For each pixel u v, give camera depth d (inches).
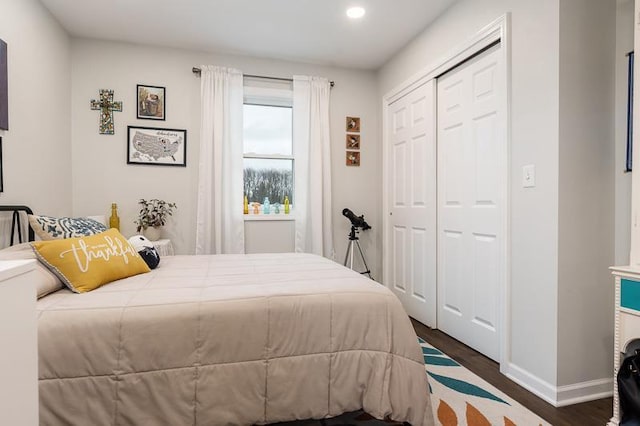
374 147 153.3
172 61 131.4
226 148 133.3
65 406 47.3
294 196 143.1
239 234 135.0
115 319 50.2
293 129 143.6
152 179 129.7
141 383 49.8
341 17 110.0
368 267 152.8
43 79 101.6
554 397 69.7
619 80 73.3
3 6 81.7
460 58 99.4
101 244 67.6
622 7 73.0
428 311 117.7
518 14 79.5
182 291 59.6
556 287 70.4
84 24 113.9
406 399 57.9
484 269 93.4
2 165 81.3
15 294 26.3
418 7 104.0
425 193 118.8
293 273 74.9
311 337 57.3
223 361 53.2
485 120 92.6
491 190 90.5
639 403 54.4
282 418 55.2
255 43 127.8
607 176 73.3
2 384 24.8
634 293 55.9
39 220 68.7
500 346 84.9
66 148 117.8
